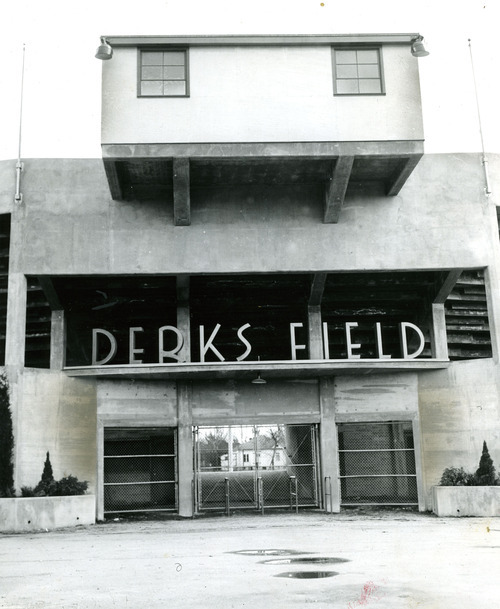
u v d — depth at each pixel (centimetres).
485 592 845
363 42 2264
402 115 2222
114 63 2205
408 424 2697
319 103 2216
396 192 2448
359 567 1084
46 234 2406
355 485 2839
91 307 2708
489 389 2470
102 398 2542
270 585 925
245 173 2325
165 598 851
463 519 2192
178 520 2386
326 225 2441
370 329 2867
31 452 2339
